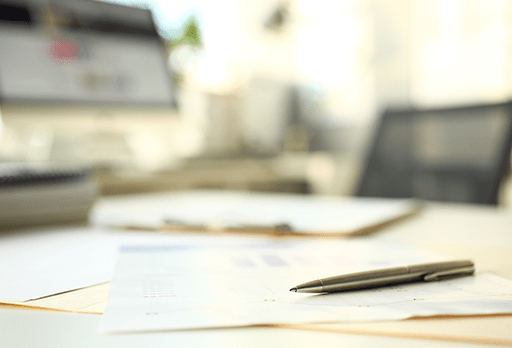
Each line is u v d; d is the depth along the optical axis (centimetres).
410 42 167
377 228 53
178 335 19
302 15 229
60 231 51
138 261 33
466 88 146
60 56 96
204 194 106
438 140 117
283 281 27
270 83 226
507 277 29
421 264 28
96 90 100
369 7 187
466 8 145
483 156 107
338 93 207
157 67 111
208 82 185
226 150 184
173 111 112
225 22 211
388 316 21
